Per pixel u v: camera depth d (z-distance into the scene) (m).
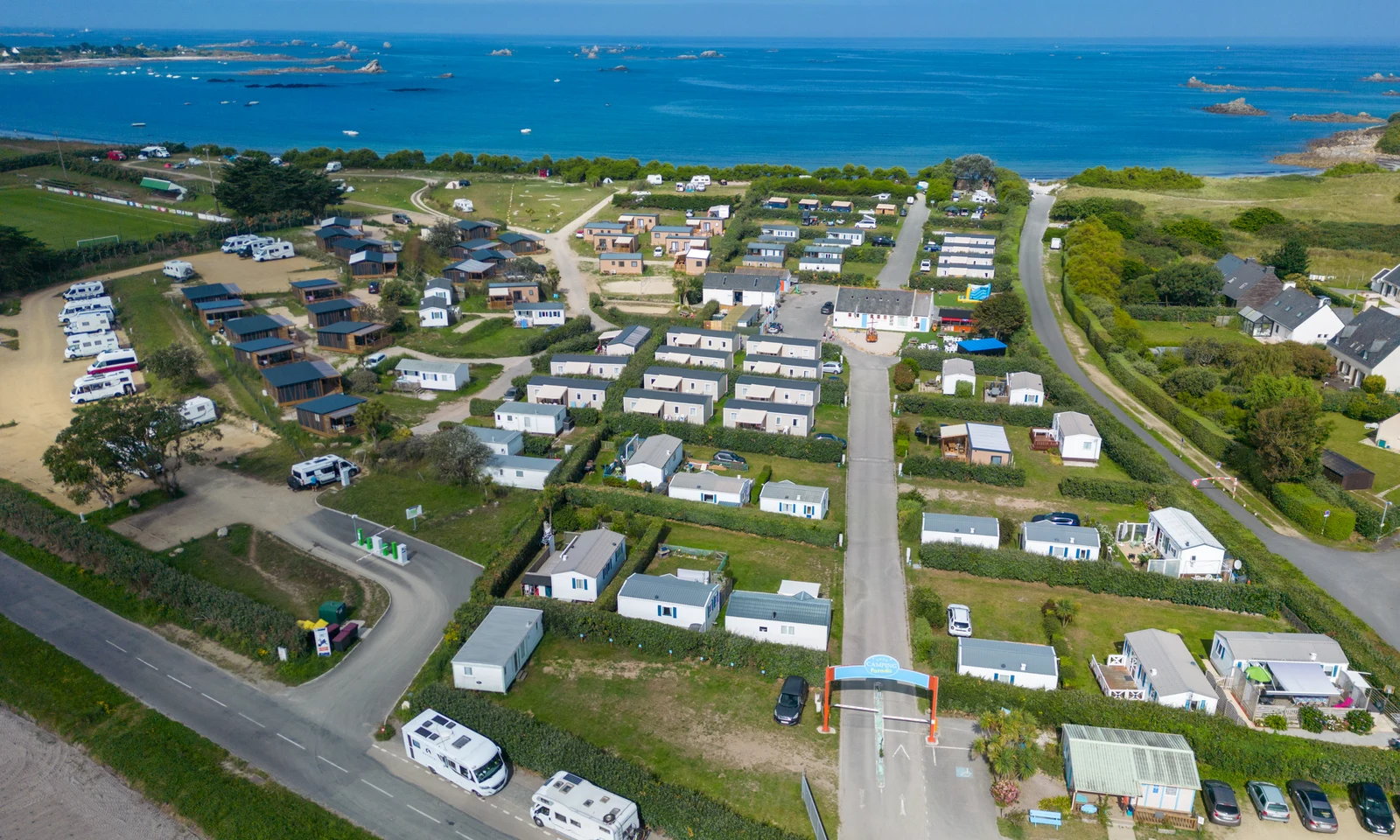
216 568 79.62
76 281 166.62
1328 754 55.12
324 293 156.50
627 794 53.03
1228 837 51.59
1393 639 70.31
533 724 57.88
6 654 68.69
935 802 54.06
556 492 88.38
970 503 91.69
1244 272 161.00
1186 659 63.66
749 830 49.66
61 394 119.56
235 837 51.75
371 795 55.00
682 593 70.88
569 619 69.50
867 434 108.00
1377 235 195.75
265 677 66.25
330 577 78.31
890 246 192.50
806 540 83.75
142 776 56.66
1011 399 114.62
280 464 100.50
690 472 94.06
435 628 71.31
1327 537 85.69
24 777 57.16
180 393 119.06
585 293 164.25
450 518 88.38
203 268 174.88
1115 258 165.88
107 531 85.94
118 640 70.62
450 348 135.12
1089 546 79.44
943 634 70.38
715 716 61.44
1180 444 107.00
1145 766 53.50
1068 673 65.62
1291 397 93.75
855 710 62.22
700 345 131.62
